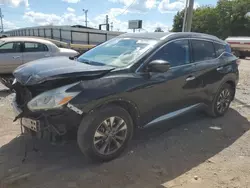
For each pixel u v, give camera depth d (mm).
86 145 3172
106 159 3404
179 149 3904
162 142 4109
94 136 3201
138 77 3555
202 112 5512
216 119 5285
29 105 3027
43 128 3086
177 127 4766
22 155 3562
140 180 3061
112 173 3180
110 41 4594
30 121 3137
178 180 3100
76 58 4348
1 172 3154
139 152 3738
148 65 3621
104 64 3754
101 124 3234
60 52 9312
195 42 4656
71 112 3021
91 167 3299
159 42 3990
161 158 3604
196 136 4402
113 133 3398
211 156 3738
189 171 3307
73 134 3234
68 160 3461
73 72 3150
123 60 3762
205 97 4809
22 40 8617
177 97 4172
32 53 8711
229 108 6137
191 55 4500
